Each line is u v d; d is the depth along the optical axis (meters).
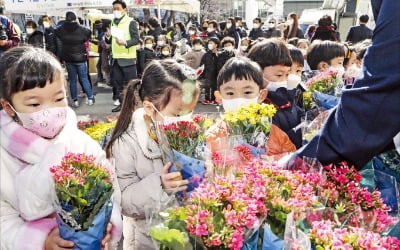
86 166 1.28
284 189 1.26
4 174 1.45
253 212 1.11
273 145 2.07
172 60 1.97
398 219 1.29
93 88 10.90
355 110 1.25
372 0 1.35
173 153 1.60
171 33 12.73
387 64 1.19
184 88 1.80
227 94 2.24
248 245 1.15
